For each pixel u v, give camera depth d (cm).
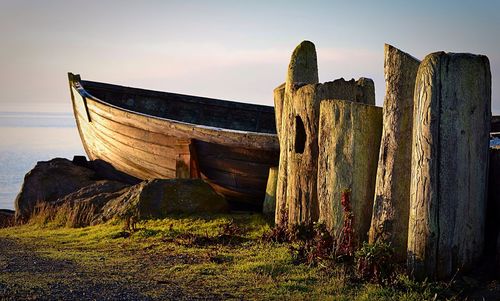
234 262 864
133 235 1088
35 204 1476
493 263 732
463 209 718
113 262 877
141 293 705
